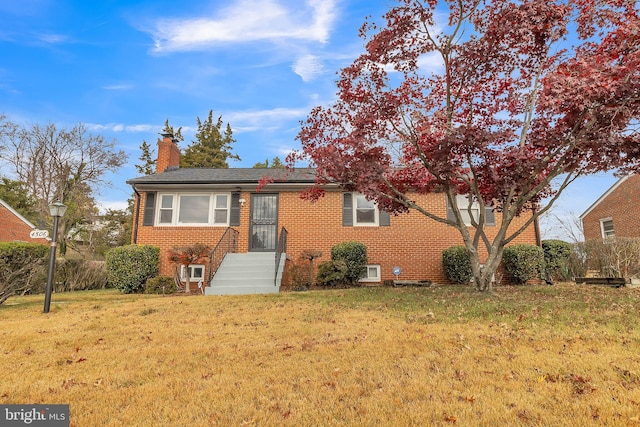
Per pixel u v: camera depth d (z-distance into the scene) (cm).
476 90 752
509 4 647
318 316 618
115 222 2794
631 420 248
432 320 553
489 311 598
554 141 656
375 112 723
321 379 339
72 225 2439
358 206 1330
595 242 1154
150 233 1312
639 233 1675
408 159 859
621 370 333
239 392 316
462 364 363
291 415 272
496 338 443
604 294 764
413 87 775
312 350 424
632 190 1733
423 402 287
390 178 861
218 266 1131
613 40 611
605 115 598
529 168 689
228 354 423
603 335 441
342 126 809
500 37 664
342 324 548
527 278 1149
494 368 351
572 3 660
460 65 723
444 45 747
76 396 316
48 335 523
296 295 894
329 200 1332
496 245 800
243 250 1296
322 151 747
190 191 1347
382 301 743
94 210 2472
